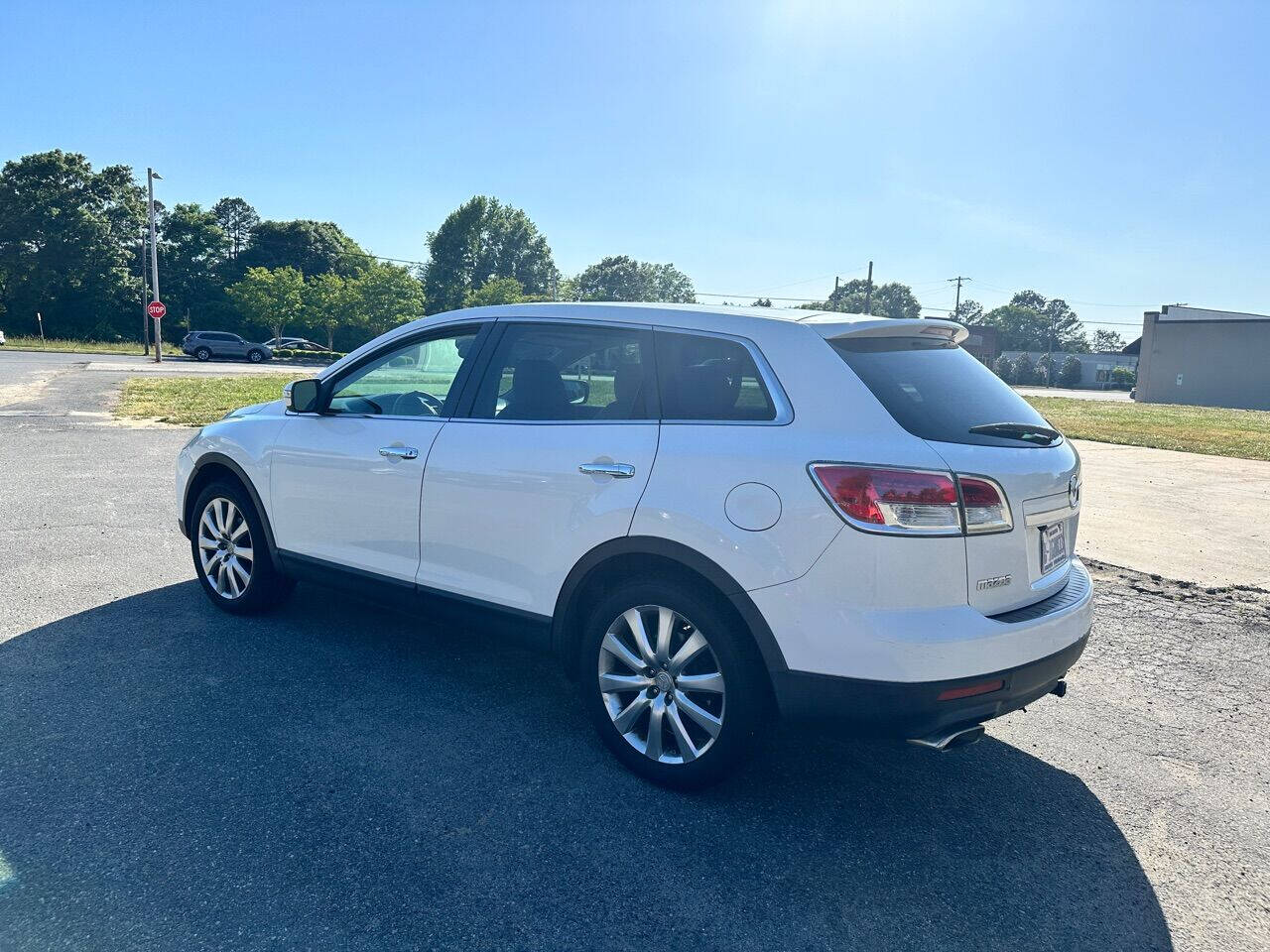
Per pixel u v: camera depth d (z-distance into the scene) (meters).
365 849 2.60
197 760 3.09
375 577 3.87
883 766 3.35
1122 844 2.85
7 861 2.46
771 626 2.71
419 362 3.91
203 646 4.19
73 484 8.20
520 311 3.64
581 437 3.20
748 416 2.90
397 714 3.54
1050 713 3.93
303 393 4.17
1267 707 4.04
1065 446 3.22
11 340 54.19
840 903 2.46
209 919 2.25
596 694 3.18
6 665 3.86
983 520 2.65
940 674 2.56
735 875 2.57
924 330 3.19
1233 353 46.94
